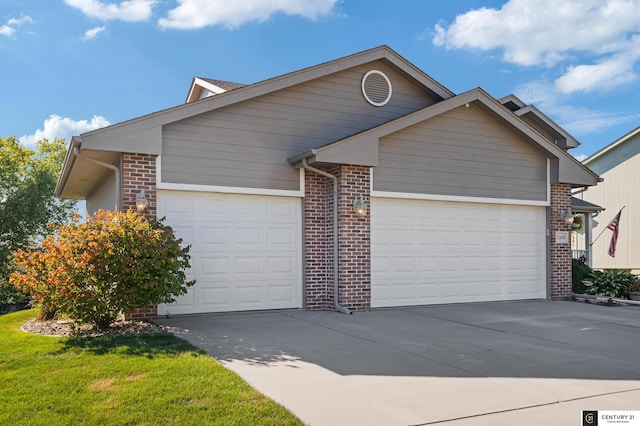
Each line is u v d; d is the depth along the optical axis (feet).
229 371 20.30
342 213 38.27
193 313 35.17
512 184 45.96
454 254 43.47
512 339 28.32
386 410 16.46
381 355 23.89
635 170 79.97
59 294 26.99
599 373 21.20
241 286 36.81
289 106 38.96
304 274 38.78
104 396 17.38
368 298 39.01
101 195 47.03
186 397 17.22
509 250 46.09
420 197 41.75
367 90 42.24
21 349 23.84
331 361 22.61
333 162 37.24
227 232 36.52
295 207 39.01
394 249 40.93
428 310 39.47
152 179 33.73
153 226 30.73
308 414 16.05
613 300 44.83
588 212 66.08
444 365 22.17
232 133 36.76
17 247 81.41
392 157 40.83
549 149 46.85
